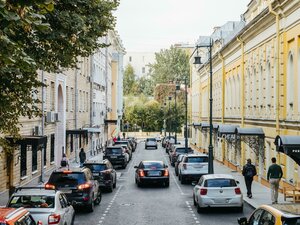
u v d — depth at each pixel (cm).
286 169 2580
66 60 1666
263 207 1057
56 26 1534
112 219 1966
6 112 1496
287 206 1021
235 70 4150
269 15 2797
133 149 7206
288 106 2566
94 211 2167
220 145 5028
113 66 9106
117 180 3562
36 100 1620
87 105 5747
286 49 2581
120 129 10744
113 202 2456
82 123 5366
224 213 2105
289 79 2562
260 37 3181
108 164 2953
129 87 14312
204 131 6391
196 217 2011
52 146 3803
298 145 2039
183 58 13312
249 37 3478
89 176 2191
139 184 3159
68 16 1533
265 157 3067
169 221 1920
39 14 960
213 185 2084
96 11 1692
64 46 1614
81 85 5278
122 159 4512
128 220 1942
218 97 5184
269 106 2997
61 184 2067
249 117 3519
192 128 8275
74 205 2052
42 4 855
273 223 952
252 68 3447
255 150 3281
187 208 2256
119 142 5922
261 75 3192
